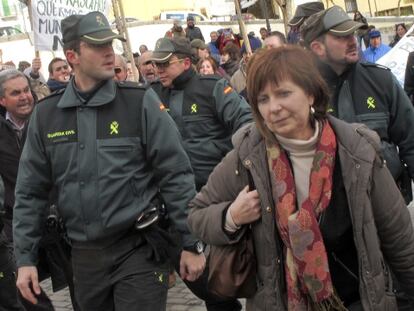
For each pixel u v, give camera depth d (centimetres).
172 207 324
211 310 436
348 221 222
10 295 432
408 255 233
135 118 321
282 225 219
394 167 351
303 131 221
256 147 226
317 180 216
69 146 321
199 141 483
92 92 320
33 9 903
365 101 354
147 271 319
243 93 639
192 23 1788
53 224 339
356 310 229
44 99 333
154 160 324
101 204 316
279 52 219
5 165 476
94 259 323
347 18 350
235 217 226
